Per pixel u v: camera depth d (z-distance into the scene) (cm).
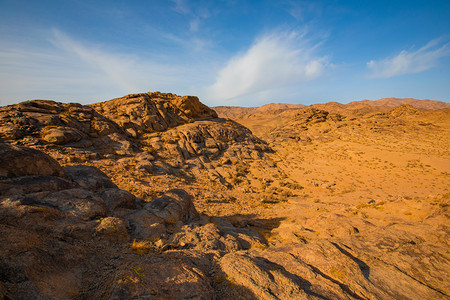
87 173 1119
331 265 695
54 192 800
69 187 895
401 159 4972
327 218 1367
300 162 5203
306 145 6850
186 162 3566
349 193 3300
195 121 5319
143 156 3117
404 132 7312
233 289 533
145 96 4866
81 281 499
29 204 676
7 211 613
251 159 4609
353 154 5659
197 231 941
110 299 403
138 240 787
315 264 716
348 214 1490
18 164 782
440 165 4406
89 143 2886
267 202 2738
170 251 682
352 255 785
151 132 4097
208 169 3612
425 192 3106
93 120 3416
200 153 4022
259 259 735
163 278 477
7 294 379
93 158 2570
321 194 3306
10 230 511
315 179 4084
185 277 495
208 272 609
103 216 839
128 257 645
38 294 403
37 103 3108
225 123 5897
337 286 583
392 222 1171
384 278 652
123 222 828
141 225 882
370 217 1392
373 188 3528
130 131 3788
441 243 838
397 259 754
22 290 397
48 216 670
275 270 643
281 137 7669
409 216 1288
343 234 1084
